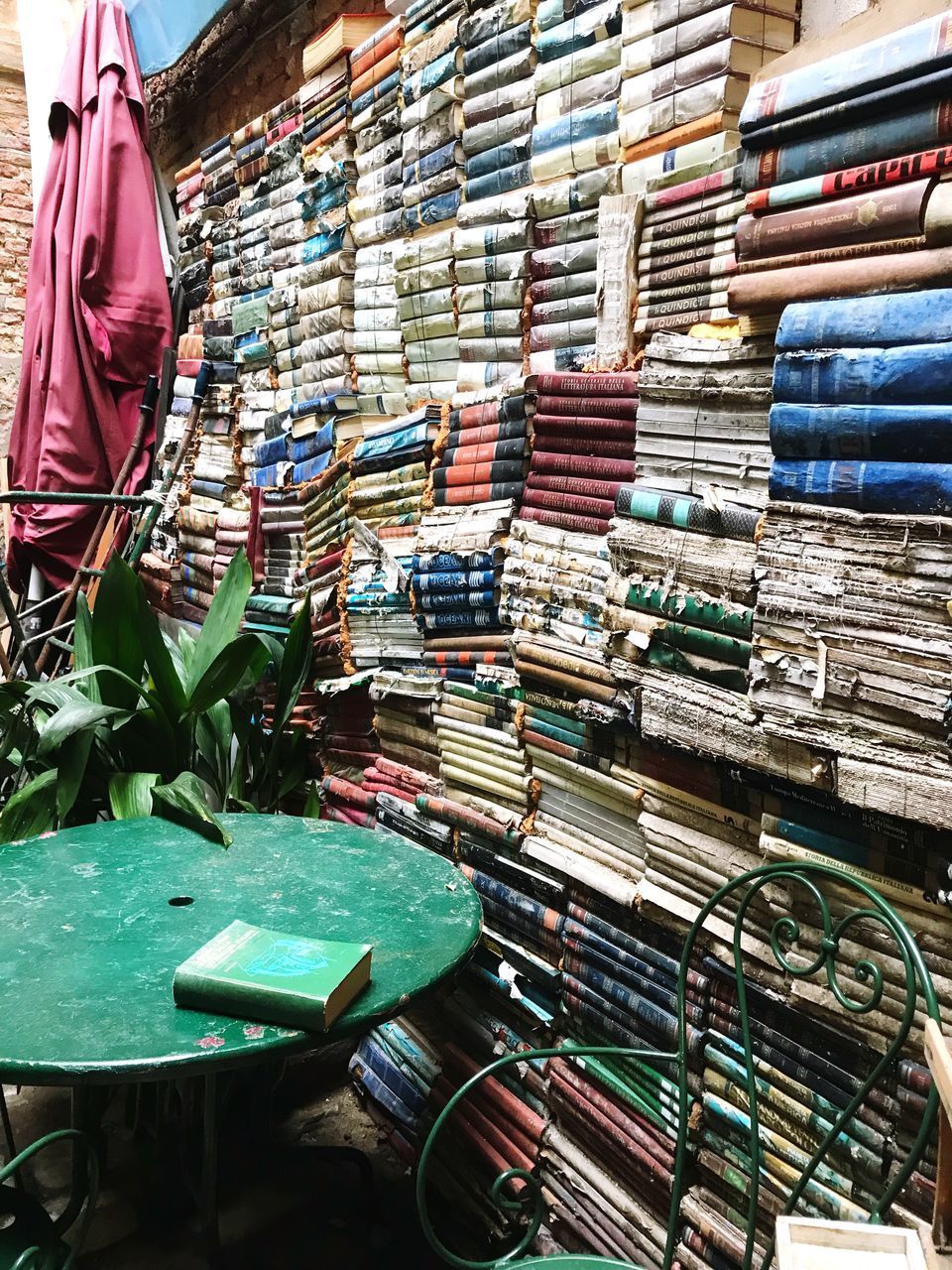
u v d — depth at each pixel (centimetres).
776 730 140
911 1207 130
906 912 130
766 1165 148
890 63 124
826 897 139
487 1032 201
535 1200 183
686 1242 159
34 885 169
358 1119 225
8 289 528
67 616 379
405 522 233
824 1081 141
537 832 200
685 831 163
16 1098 231
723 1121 154
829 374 130
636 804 175
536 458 193
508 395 198
